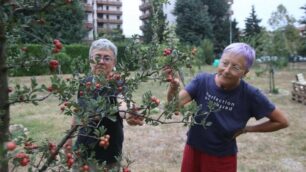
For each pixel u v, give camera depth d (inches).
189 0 1748.3
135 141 286.8
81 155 74.5
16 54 68.8
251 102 107.1
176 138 297.4
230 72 101.4
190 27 1728.6
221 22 2003.0
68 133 72.2
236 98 106.0
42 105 438.3
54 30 62.9
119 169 89.2
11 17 56.4
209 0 2004.2
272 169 229.6
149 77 75.6
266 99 107.0
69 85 72.6
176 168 230.5
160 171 223.6
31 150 73.7
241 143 283.4
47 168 74.1
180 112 72.8
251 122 357.7
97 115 67.9
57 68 67.1
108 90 75.1
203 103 107.4
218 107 105.6
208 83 108.7
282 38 605.9
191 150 111.7
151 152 259.9
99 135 69.3
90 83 73.3
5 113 61.7
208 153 107.7
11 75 70.8
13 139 62.9
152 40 79.4
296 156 254.7
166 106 72.7
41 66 65.4
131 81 74.7
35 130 305.3
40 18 58.6
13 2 57.2
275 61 602.9
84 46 737.0
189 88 109.9
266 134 308.2
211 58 1493.6
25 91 65.7
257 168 230.7
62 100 71.4
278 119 107.4
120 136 108.8
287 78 891.4
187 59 77.0
